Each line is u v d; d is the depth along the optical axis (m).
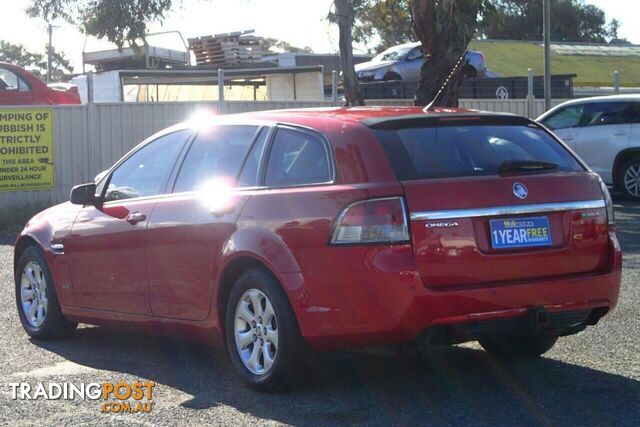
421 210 5.46
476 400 5.87
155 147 7.17
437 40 15.75
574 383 6.24
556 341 7.20
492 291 5.54
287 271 5.68
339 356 5.82
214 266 6.18
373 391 6.06
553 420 5.47
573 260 5.88
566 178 5.97
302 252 5.64
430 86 15.94
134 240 6.82
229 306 6.14
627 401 5.84
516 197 5.71
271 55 34.12
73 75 29.94
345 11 16.42
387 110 6.32
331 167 5.76
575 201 5.93
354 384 6.22
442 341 5.59
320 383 6.25
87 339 7.79
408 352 5.63
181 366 6.82
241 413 5.63
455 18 15.52
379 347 5.56
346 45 16.48
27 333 7.88
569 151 6.36
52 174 16.69
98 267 7.16
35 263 7.80
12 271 11.08
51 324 7.63
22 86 17.20
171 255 6.52
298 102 18.25
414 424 5.40
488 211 5.60
